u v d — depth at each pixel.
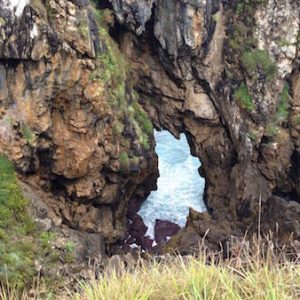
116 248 22.88
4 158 17.33
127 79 22.94
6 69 17.28
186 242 21.30
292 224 19.34
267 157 23.53
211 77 23.73
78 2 18.47
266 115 23.06
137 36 23.70
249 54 22.75
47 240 15.98
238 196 23.44
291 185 23.98
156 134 31.88
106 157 20.88
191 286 5.99
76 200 20.81
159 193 27.19
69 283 13.05
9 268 14.15
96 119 19.77
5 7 16.30
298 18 22.14
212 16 22.52
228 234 21.66
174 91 24.69
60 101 18.78
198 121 25.11
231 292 5.54
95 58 19.53
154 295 6.02
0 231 15.13
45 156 19.28
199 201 26.86
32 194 17.77
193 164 29.47
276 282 5.68
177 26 22.22
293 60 22.66
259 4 22.14
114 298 6.04
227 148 25.05
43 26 17.17
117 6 21.86
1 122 17.19
